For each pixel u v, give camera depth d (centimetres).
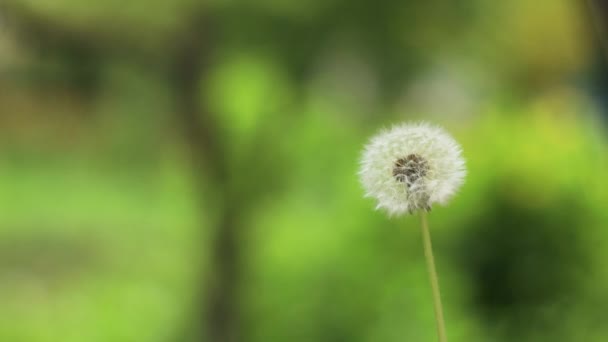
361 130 279
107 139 325
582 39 212
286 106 270
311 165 298
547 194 223
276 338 262
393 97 248
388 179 93
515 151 229
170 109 257
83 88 253
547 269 222
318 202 293
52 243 436
